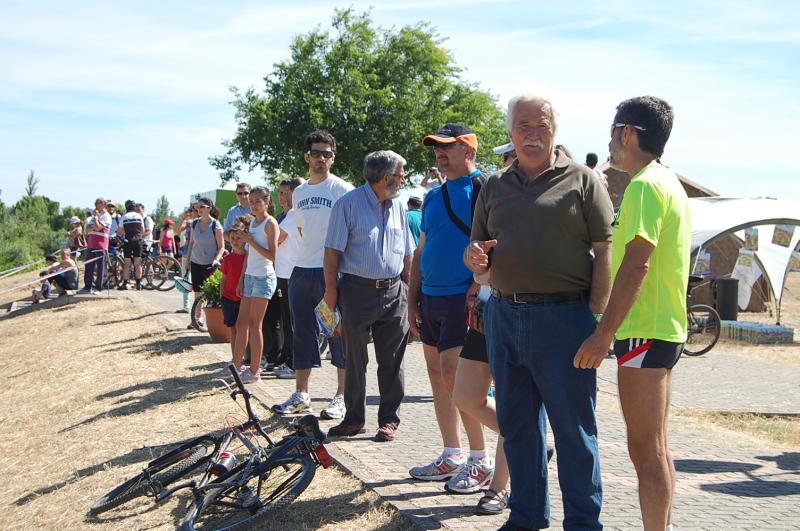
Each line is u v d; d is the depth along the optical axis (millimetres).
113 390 9203
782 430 7758
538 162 3885
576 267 3844
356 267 6145
